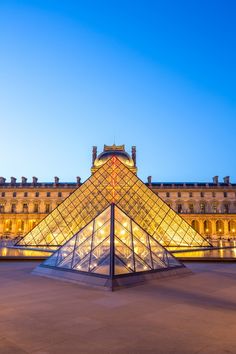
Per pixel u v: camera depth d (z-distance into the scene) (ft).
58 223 153.17
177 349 27.14
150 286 59.00
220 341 29.12
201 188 393.09
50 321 35.12
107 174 176.24
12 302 44.37
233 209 386.52
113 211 76.69
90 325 33.73
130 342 28.73
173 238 146.10
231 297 49.26
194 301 45.93
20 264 94.99
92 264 63.16
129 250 68.18
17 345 27.84
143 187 168.25
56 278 65.62
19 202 395.14
